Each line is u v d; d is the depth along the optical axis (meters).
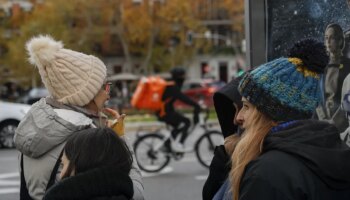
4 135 15.26
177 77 10.50
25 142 2.55
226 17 64.94
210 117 25.52
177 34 51.66
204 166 10.95
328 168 1.78
